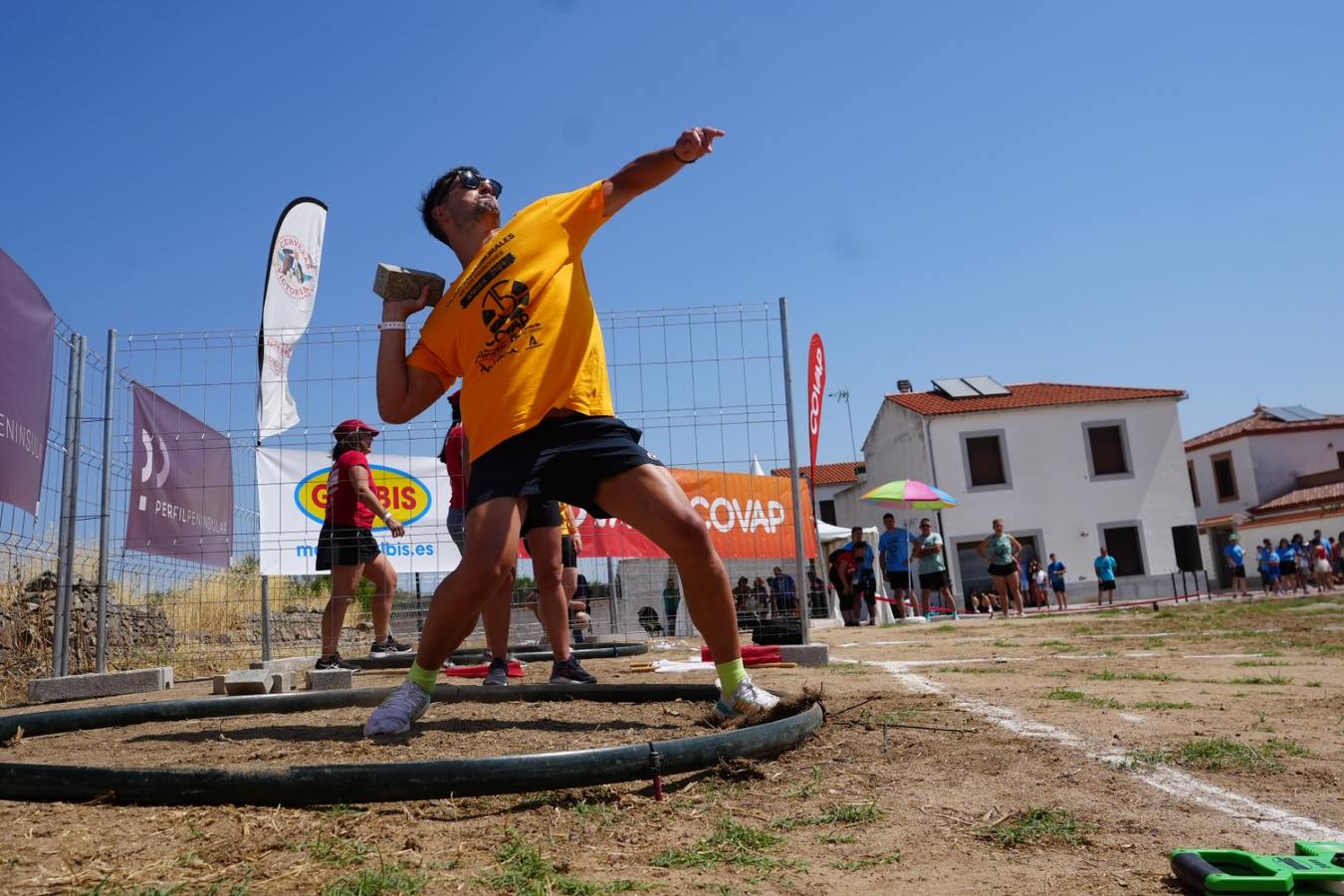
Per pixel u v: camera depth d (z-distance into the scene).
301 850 2.08
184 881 1.87
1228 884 1.74
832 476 45.72
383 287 3.54
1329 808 2.44
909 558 19.91
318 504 7.61
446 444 6.36
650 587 11.09
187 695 6.04
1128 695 4.64
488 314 3.28
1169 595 35.09
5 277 5.67
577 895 1.83
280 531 7.45
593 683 4.84
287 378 7.40
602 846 2.14
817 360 9.78
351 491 6.36
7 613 7.38
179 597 8.08
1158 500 35.56
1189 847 2.13
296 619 9.70
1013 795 2.58
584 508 3.46
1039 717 3.82
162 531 6.85
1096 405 35.88
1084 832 2.25
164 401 6.95
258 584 7.90
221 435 7.42
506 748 3.16
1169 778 2.77
